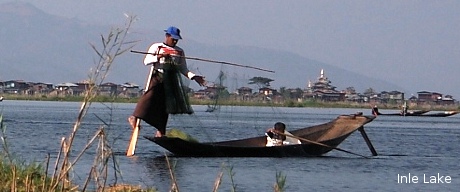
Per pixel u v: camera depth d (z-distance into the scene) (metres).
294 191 30.91
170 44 42.91
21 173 23.72
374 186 33.34
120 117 100.19
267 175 35.16
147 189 25.39
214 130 72.62
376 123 125.94
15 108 145.50
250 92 54.62
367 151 51.66
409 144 60.62
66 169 20.42
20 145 45.50
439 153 51.47
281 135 45.84
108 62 19.53
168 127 52.50
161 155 42.78
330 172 37.62
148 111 42.44
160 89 42.78
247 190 30.34
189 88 43.69
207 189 30.11
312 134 48.91
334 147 46.03
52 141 49.72
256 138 48.22
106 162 20.70
